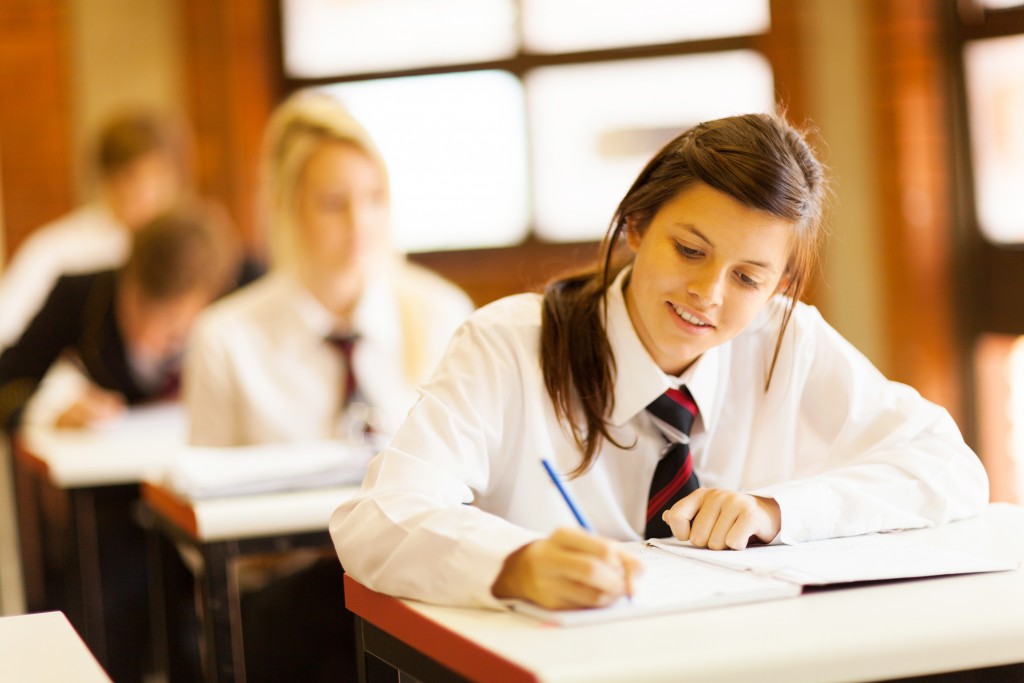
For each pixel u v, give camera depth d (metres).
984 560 1.21
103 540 2.71
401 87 4.60
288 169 2.94
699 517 1.32
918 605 1.06
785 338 1.60
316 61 4.67
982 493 1.49
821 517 1.34
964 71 3.93
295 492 2.03
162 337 3.86
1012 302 3.81
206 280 3.92
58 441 3.17
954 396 4.02
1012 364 3.84
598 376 1.48
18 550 3.54
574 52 4.46
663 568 1.20
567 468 1.50
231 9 4.64
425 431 1.37
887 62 4.04
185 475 2.04
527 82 4.50
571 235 4.51
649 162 1.43
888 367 4.09
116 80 4.68
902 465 1.45
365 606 1.25
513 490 1.50
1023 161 3.75
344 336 2.97
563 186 4.51
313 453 2.28
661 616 1.05
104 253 4.53
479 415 1.43
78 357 3.85
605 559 1.06
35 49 4.62
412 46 4.59
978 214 3.95
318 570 1.95
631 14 4.43
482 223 4.57
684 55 4.38
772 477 1.60
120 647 2.72
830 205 1.49
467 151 4.56
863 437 1.56
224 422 2.93
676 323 1.36
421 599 1.16
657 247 1.36
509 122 4.53
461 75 4.55
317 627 1.95
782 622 1.02
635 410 1.49
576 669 0.91
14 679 1.09
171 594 2.20
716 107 4.38
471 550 1.14
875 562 1.20
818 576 1.14
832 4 4.14
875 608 1.06
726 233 1.31
